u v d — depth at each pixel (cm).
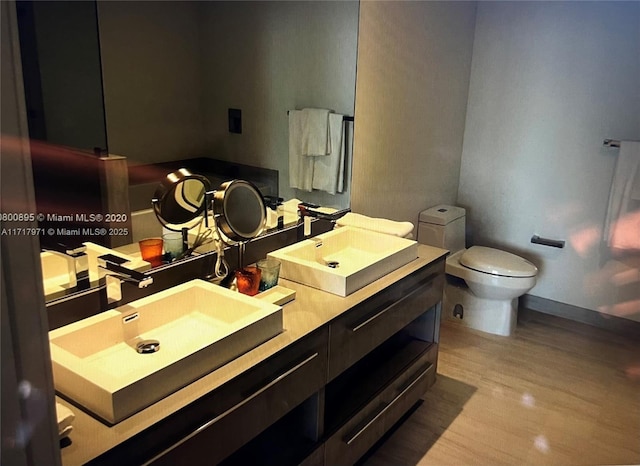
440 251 254
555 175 352
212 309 182
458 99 361
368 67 271
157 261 193
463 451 238
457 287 352
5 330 82
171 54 208
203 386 141
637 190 318
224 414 145
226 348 151
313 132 256
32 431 89
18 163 81
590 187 341
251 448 185
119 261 168
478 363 309
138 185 192
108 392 124
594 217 344
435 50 321
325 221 267
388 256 220
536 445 243
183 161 208
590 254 351
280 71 240
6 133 79
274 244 238
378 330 211
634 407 271
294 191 254
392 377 231
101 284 171
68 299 162
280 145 246
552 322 362
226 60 225
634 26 308
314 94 251
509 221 376
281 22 238
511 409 268
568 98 336
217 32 220
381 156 297
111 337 162
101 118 181
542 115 348
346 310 188
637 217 322
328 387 222
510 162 366
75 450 117
